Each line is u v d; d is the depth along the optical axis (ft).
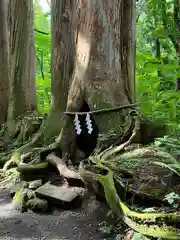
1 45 32.27
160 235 11.55
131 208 13.46
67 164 20.21
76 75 21.47
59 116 24.06
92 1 20.72
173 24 33.86
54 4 24.07
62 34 23.86
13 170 22.25
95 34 20.83
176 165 14.78
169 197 12.94
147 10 39.52
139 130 18.70
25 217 16.37
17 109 30.78
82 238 13.64
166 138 17.94
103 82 20.83
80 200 16.61
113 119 20.16
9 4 30.94
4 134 29.86
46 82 45.62
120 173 15.52
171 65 31.48
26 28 30.89
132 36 22.15
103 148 18.97
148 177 14.80
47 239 13.92
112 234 13.42
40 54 51.06
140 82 32.81
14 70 30.91
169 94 28.25
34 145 24.22
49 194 16.89
